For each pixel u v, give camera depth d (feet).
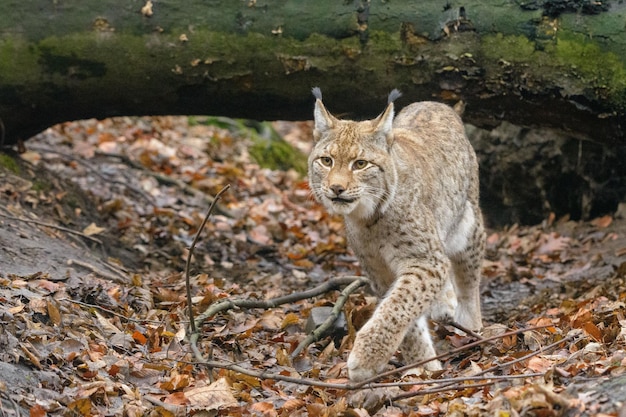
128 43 39.75
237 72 39.68
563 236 51.85
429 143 34.09
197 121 71.31
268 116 41.70
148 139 63.26
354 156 29.50
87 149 57.11
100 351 27.45
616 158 50.85
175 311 33.12
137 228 47.47
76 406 23.57
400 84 39.24
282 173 67.72
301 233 52.34
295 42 39.11
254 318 34.50
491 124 40.37
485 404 23.17
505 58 37.93
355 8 38.70
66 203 45.47
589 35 37.04
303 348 31.17
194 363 26.58
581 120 38.50
